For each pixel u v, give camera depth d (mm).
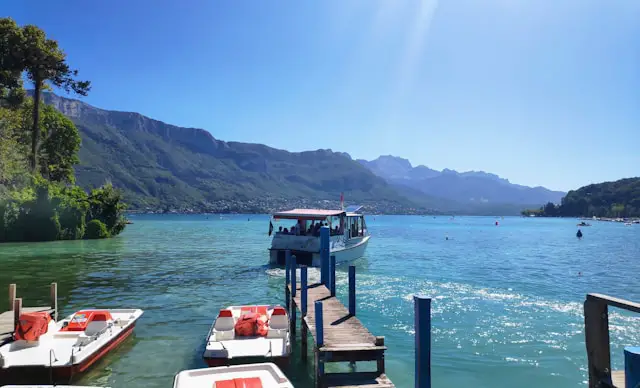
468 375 11891
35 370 10430
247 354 11281
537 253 47188
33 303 19438
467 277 28422
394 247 53750
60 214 53750
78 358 10805
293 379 11570
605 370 5875
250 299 20797
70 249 44406
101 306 19031
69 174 75688
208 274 28391
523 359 12992
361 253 38156
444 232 98750
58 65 56281
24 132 63531
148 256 39125
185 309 18562
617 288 25250
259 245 52406
